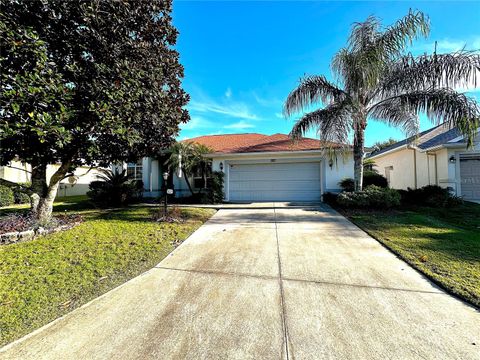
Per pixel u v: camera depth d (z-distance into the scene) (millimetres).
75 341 2389
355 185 9508
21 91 4133
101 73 5492
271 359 2141
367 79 8008
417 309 2863
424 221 7121
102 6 5395
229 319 2723
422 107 8312
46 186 7066
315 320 2684
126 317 2779
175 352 2234
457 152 11531
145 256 4680
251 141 15859
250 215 9000
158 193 14141
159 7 6582
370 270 3979
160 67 6703
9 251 4754
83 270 3998
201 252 4992
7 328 2561
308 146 12766
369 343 2320
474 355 2158
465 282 3412
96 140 6145
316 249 5070
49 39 5230
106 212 9328
